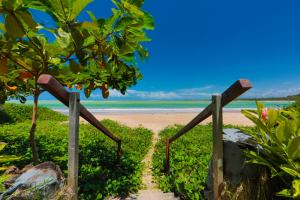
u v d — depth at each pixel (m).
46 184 2.67
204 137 11.20
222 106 2.67
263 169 2.80
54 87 2.14
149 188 5.42
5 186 3.01
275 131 2.80
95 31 2.83
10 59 2.96
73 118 2.49
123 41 2.81
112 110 45.66
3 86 4.76
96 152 7.36
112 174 5.64
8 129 11.52
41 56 2.92
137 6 2.61
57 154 6.58
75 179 2.58
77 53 2.87
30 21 2.16
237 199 2.71
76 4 2.17
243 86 2.13
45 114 21.94
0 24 2.37
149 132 14.06
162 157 7.76
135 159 7.32
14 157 2.04
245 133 3.42
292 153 2.45
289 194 2.32
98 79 3.88
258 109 2.99
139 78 4.49
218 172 2.75
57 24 2.34
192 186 4.49
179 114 32.03
